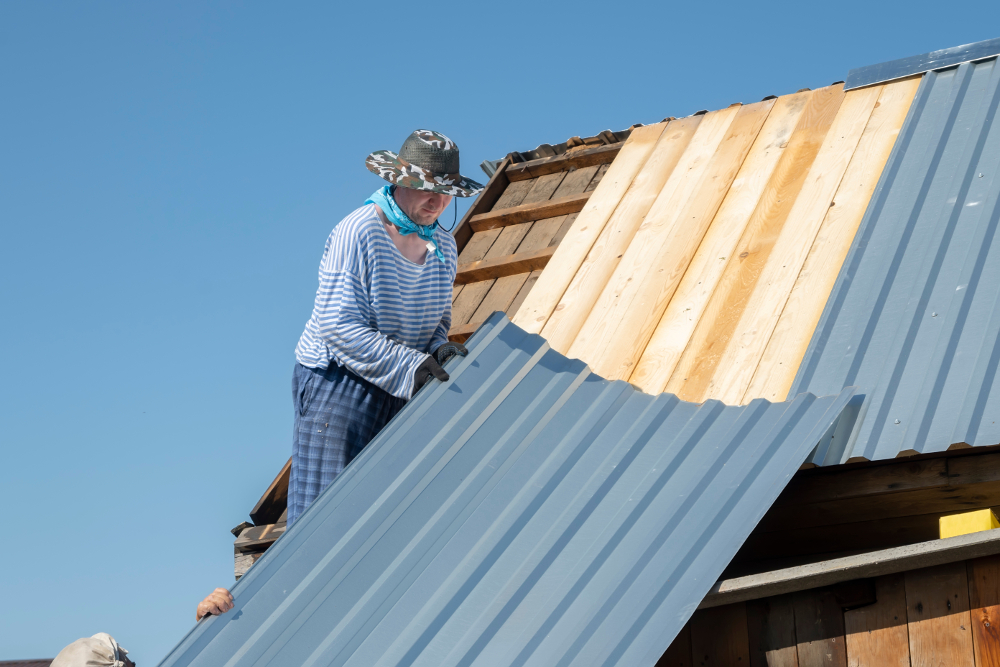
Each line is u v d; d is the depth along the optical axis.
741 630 3.28
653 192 5.37
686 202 5.14
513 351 4.11
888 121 4.97
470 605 2.94
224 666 2.93
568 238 5.34
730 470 3.17
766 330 4.07
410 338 3.93
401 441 3.64
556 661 2.56
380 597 3.09
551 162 7.11
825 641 3.14
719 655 3.29
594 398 3.96
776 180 4.93
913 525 3.85
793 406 3.43
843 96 5.34
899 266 4.04
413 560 3.21
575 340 4.57
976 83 4.96
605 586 2.80
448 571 3.12
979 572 2.96
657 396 3.87
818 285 4.17
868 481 3.48
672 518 3.00
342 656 2.89
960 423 3.15
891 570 3.01
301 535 3.39
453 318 5.91
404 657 2.81
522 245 6.34
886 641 3.05
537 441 3.67
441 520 3.35
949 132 4.67
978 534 2.81
